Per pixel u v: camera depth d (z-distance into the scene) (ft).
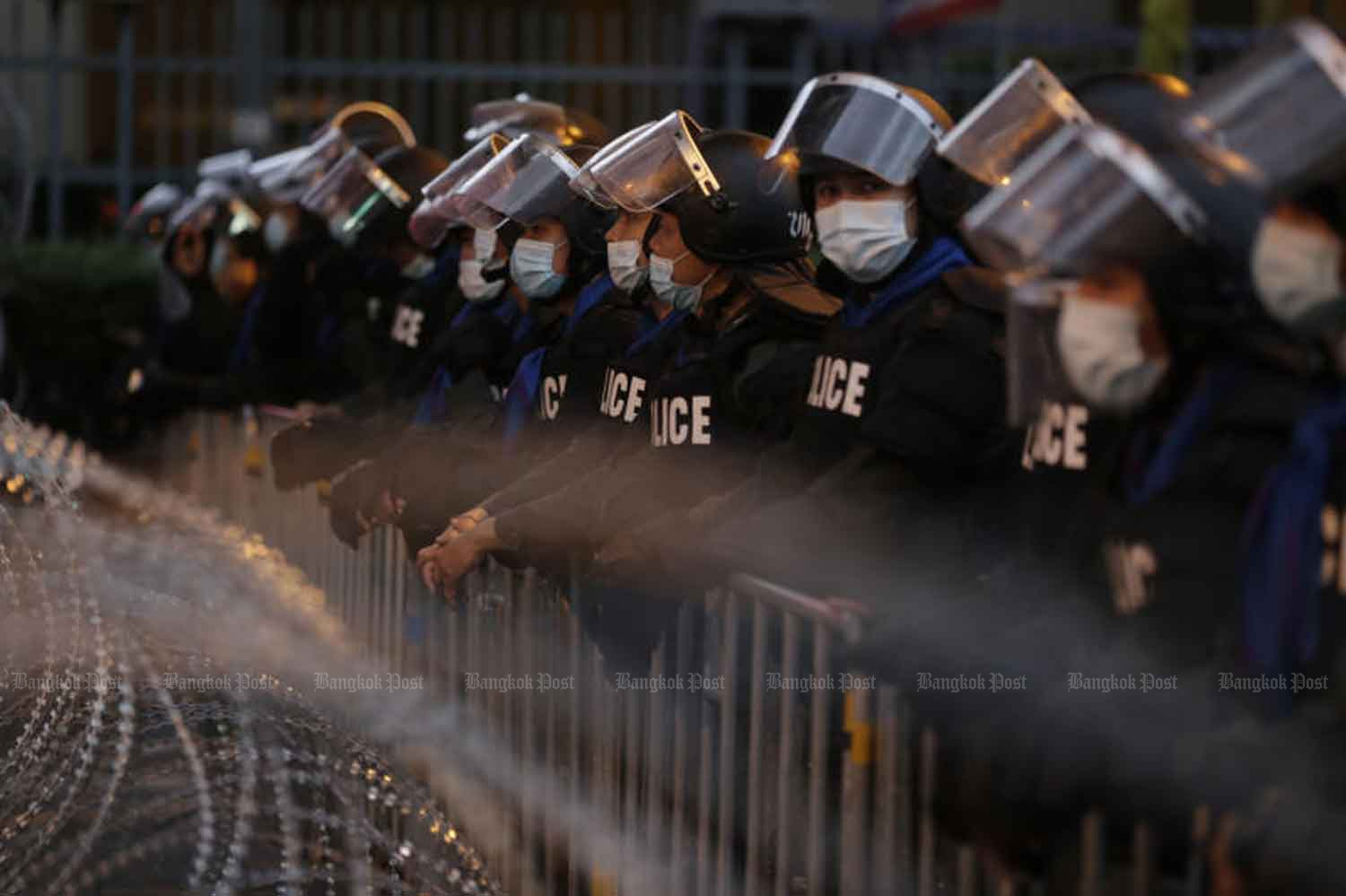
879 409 31.94
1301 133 23.49
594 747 41.75
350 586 60.85
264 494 73.92
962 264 33.60
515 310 49.88
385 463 53.52
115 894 37.76
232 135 130.11
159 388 85.25
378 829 41.63
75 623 41.57
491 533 42.32
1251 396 24.26
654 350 40.24
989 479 31.68
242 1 127.24
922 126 33.14
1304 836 22.57
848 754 31.42
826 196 34.40
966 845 27.68
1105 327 25.45
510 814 46.21
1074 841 25.67
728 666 35.65
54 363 106.73
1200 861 23.77
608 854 40.93
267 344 71.72
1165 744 24.23
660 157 38.29
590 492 40.68
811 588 32.53
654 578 36.99
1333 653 22.98
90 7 144.56
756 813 34.73
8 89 137.69
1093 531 26.08
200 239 84.23
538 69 127.54
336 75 128.26
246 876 35.76
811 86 34.22
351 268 65.21
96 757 36.29
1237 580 23.81
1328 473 23.25
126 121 129.39
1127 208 24.97
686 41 132.57
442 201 48.83
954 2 118.42
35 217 132.98
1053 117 30.53
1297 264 23.63
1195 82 28.32
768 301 37.55
